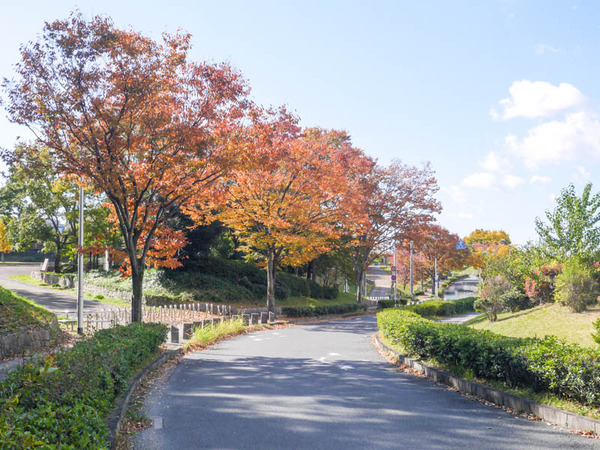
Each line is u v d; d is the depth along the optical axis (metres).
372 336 23.11
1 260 82.50
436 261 70.00
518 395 9.08
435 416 8.48
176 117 17.53
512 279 26.47
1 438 3.77
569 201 24.69
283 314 36.38
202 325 22.53
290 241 30.39
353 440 7.09
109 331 12.55
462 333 12.38
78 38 15.95
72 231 49.19
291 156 28.58
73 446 4.21
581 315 20.34
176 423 8.01
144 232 19.91
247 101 18.80
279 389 10.91
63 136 17.22
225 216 29.39
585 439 7.11
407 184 40.72
